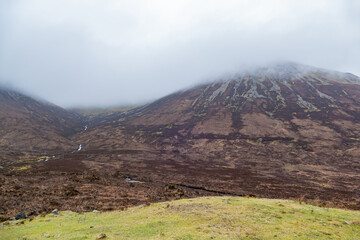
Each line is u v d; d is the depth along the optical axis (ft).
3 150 411.34
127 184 177.78
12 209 92.84
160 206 86.63
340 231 57.47
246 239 48.91
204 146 458.91
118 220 71.10
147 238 49.39
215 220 62.54
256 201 90.74
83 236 53.16
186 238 48.70
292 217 68.08
